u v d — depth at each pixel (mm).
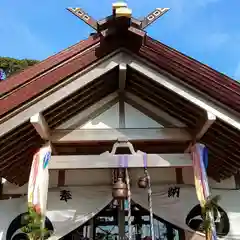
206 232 5992
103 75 6016
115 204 7816
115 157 6406
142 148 7363
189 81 5863
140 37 5617
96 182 7480
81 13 5910
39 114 5676
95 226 7766
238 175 7723
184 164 6453
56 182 7469
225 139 6566
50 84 5742
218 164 7363
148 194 6996
